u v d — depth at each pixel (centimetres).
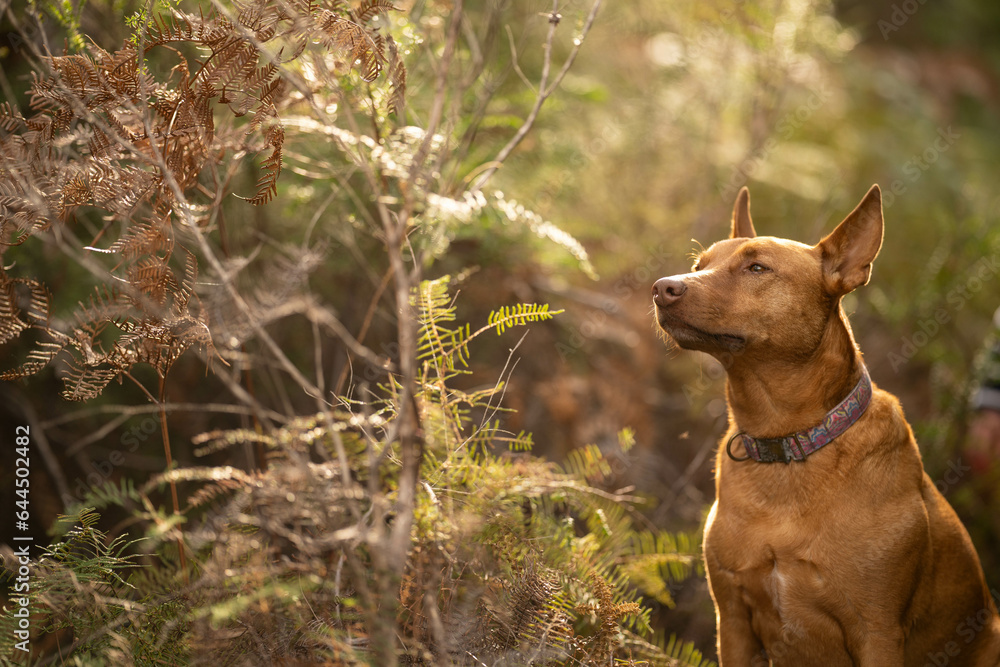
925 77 1180
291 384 411
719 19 604
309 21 215
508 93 461
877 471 273
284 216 389
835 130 877
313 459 317
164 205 238
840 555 266
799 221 696
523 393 465
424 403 277
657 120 650
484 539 265
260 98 232
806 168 755
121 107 235
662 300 277
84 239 350
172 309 237
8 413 362
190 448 403
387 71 240
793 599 271
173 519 248
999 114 1198
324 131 255
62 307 342
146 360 247
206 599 232
